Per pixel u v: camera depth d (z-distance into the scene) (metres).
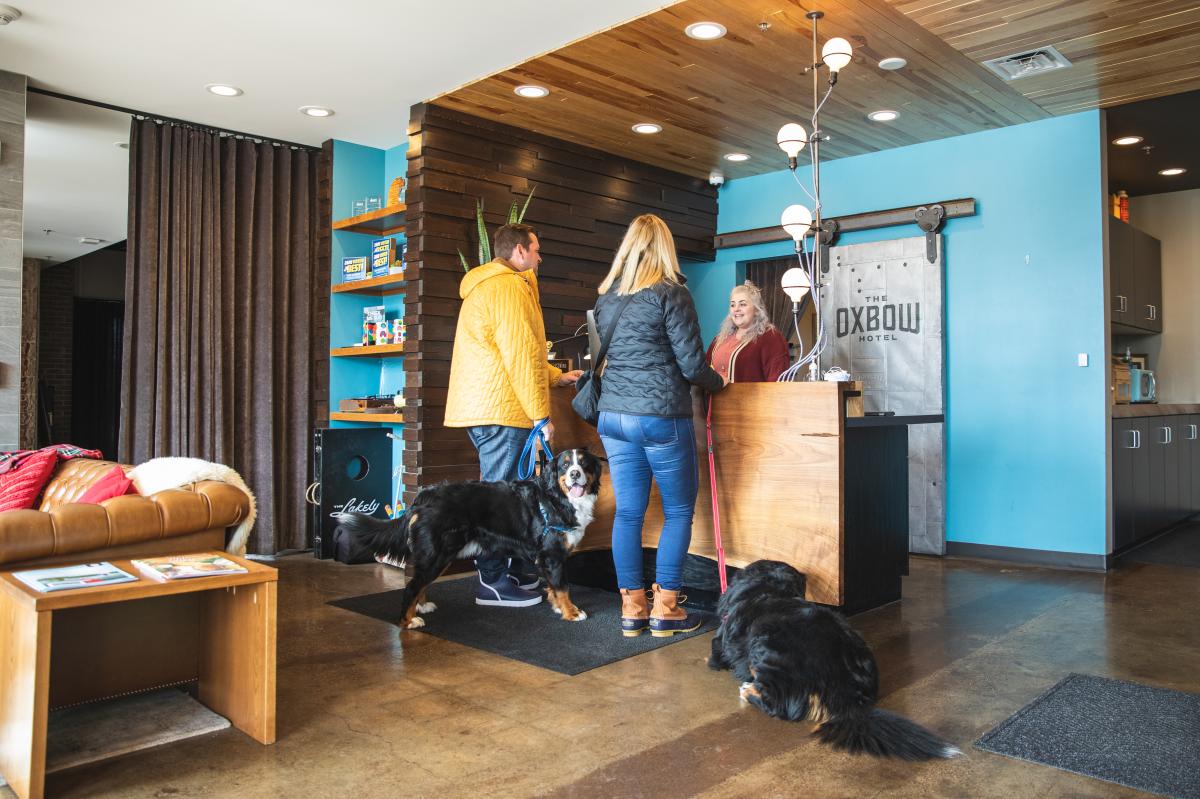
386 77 4.26
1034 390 4.86
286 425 5.28
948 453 5.18
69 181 6.66
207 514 2.51
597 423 3.20
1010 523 4.94
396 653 2.99
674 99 4.50
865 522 3.58
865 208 5.54
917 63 3.97
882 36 3.66
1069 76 4.14
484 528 3.41
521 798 1.87
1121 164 5.59
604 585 4.04
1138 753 2.08
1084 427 4.68
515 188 4.97
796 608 2.45
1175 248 6.32
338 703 2.49
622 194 5.61
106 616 2.40
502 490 3.44
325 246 5.39
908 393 5.28
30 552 2.18
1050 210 4.81
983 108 4.62
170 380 4.85
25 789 1.86
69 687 2.34
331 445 5.01
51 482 3.09
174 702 2.48
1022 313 4.91
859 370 5.51
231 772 2.02
